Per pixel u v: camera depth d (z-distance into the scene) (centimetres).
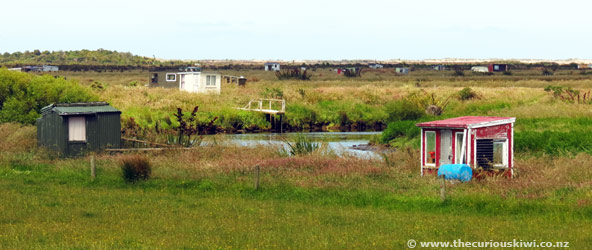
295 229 1543
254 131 5562
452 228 1562
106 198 2000
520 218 1708
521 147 3055
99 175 2467
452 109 6066
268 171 2495
